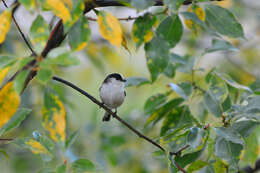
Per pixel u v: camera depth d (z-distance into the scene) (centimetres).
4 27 421
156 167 1074
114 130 1170
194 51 1416
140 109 1248
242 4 1454
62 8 409
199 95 791
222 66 1321
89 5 515
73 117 1178
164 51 551
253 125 612
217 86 624
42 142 529
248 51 1405
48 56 386
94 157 1079
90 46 1230
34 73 477
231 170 565
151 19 544
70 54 387
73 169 498
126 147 1109
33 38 430
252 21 1505
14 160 1090
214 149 578
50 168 517
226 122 607
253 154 651
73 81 1405
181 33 599
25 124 1115
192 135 543
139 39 539
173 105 752
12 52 1083
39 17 432
